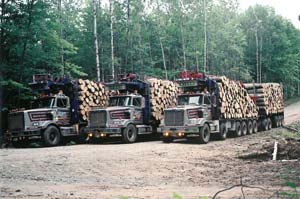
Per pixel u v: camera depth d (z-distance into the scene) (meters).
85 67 41.19
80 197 9.35
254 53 71.00
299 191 9.25
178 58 51.78
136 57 45.03
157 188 10.66
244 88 29.22
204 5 51.19
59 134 24.09
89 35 41.22
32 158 16.20
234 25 62.44
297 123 36.69
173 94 28.41
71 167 14.20
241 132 28.11
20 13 26.09
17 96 26.61
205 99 24.33
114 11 42.72
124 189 10.52
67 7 44.59
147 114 26.03
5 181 11.69
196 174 13.16
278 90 36.06
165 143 23.23
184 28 51.41
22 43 26.25
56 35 28.27
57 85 25.78
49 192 10.03
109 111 23.95
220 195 9.39
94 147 21.19
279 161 15.27
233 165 14.92
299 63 79.75
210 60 56.56
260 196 9.06
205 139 22.77
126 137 24.09
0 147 24.08
